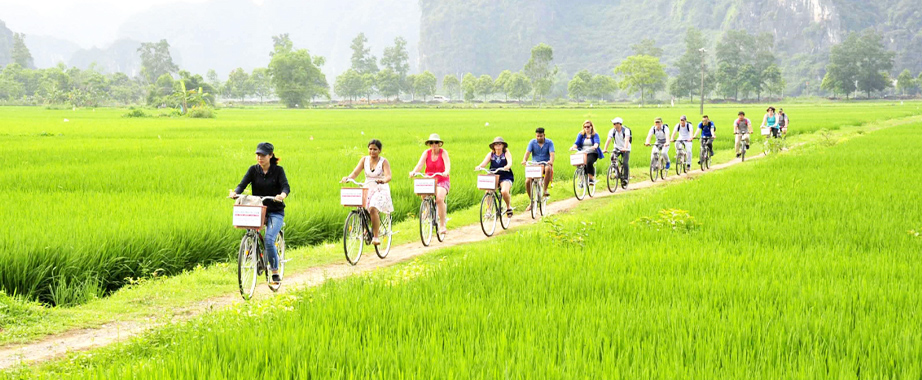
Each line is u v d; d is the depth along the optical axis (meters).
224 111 123.56
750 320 5.79
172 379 4.83
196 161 22.12
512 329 5.76
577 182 17.00
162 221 11.00
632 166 23.94
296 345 5.33
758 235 9.95
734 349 5.12
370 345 5.35
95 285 8.73
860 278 7.20
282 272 9.20
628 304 6.45
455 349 5.28
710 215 11.79
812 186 15.11
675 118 68.75
